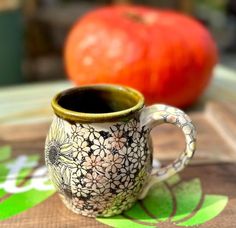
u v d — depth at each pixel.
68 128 0.29
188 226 0.31
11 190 0.36
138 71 0.51
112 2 1.25
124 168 0.29
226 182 0.37
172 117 0.30
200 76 0.54
